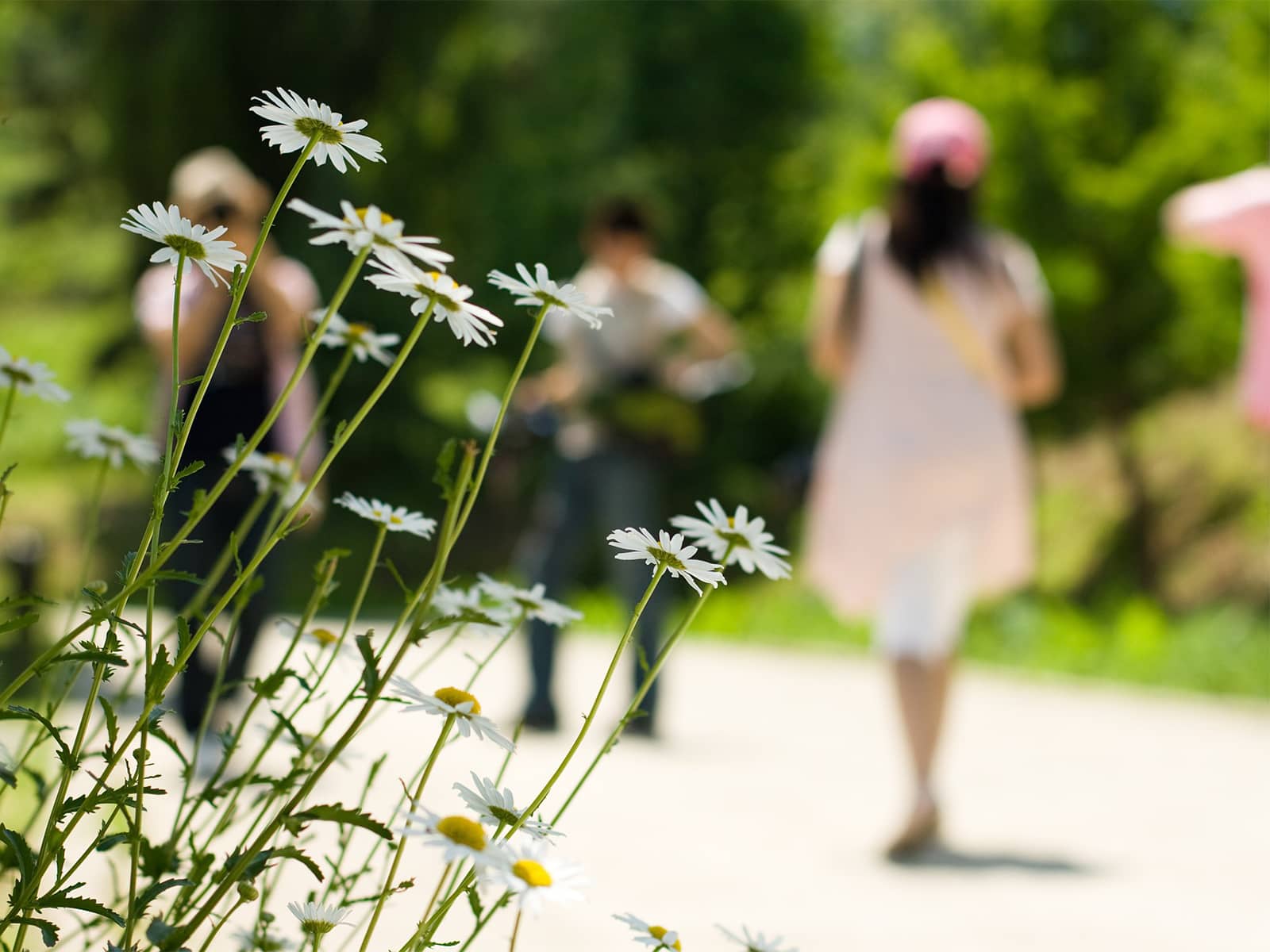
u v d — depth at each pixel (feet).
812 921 16.12
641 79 121.39
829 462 20.88
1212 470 78.54
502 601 6.49
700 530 5.92
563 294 5.47
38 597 4.96
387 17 87.97
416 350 88.53
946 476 20.02
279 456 7.36
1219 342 73.56
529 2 115.65
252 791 14.96
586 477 29.76
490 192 107.76
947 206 20.56
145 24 84.53
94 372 88.74
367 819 5.15
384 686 5.32
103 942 8.07
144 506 73.10
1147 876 19.40
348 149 5.22
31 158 91.15
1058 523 82.53
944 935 15.90
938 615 20.12
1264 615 67.21
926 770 20.02
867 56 135.33
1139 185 74.95
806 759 28.30
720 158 121.60
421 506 90.02
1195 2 85.97
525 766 24.12
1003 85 77.56
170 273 21.24
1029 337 20.79
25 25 89.45
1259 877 19.62
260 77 84.69
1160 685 45.37
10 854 5.78
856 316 20.74
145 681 5.16
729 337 30.55
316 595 5.93
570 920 14.97
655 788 23.71
